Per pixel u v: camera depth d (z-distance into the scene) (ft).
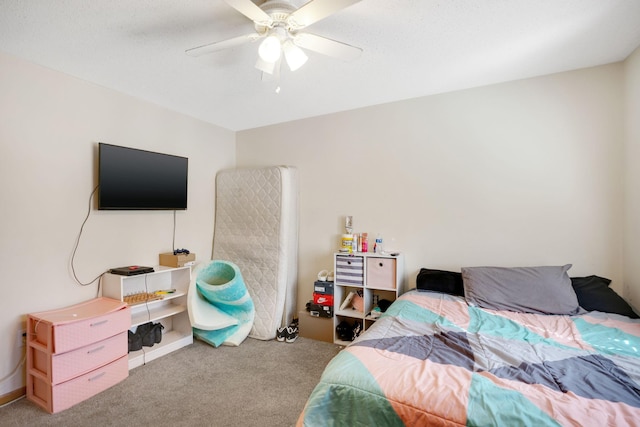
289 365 8.16
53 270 7.25
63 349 6.19
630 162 6.77
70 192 7.55
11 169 6.58
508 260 8.21
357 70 7.44
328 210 10.76
